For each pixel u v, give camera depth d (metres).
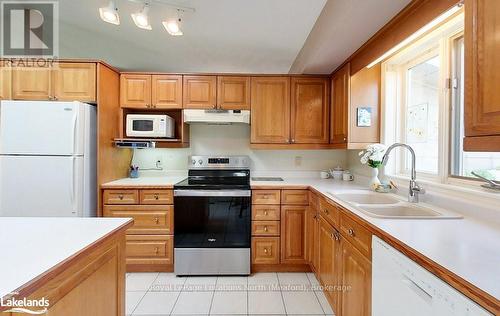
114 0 1.95
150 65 3.05
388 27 1.78
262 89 2.87
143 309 1.98
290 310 1.96
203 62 3.01
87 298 0.98
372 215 1.38
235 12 2.02
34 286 0.69
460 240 1.00
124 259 1.29
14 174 2.22
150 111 3.05
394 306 1.01
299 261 2.58
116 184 2.53
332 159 3.20
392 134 2.33
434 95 1.95
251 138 2.88
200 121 2.84
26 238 1.03
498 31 0.79
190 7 1.97
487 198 1.32
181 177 3.14
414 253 0.89
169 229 2.54
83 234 1.08
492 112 0.81
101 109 2.51
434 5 1.38
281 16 2.06
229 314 1.92
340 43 2.07
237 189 2.55
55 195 2.25
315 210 2.37
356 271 1.42
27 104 2.22
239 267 2.53
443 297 0.75
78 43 2.67
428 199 1.71
